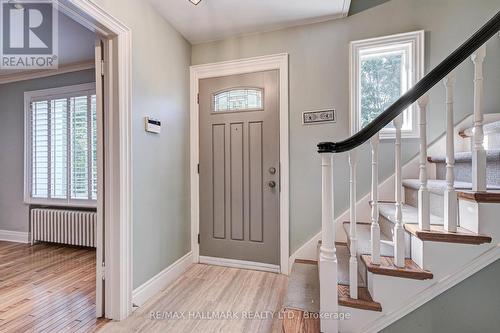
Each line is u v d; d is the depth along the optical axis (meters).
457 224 1.33
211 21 2.25
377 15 2.15
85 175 3.13
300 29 2.33
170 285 2.16
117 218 1.69
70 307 1.83
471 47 1.17
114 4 1.63
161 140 2.16
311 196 2.31
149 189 2.00
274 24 2.31
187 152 2.59
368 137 1.30
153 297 1.96
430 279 1.23
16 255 2.93
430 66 2.05
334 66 2.25
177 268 2.35
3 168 3.49
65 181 3.22
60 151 3.24
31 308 1.82
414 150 2.09
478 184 1.23
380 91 2.22
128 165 1.75
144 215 1.94
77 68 3.13
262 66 2.43
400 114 1.28
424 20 2.06
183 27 2.35
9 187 3.47
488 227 1.18
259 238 2.46
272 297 1.95
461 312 1.21
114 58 1.68
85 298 1.96
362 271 1.47
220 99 2.58
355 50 2.18
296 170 2.35
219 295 1.99
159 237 2.12
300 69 2.33
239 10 2.10
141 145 1.91
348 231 1.89
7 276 2.36
